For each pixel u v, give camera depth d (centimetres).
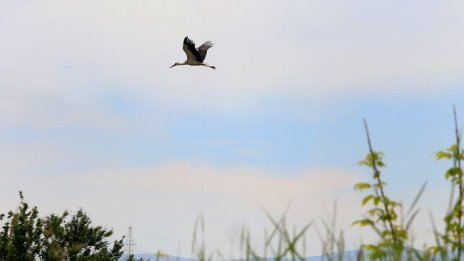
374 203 1042
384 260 834
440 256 821
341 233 799
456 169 1018
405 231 874
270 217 815
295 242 805
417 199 868
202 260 818
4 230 4244
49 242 4297
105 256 4197
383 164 1089
